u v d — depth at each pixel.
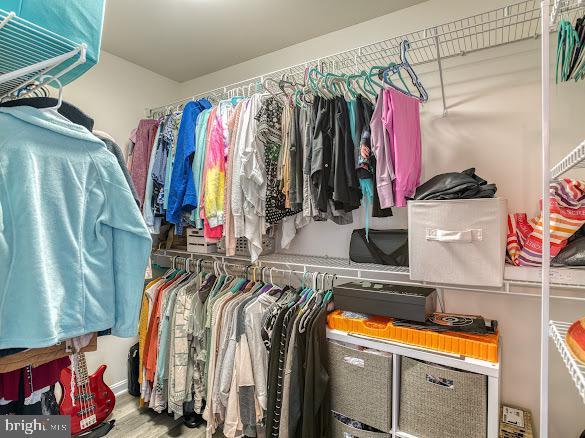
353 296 1.48
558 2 0.72
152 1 1.71
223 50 2.24
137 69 2.46
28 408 0.95
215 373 1.73
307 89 1.55
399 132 1.33
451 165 1.66
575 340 0.61
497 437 1.12
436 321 1.37
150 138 2.16
